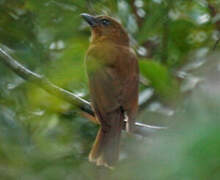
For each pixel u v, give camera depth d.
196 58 12.30
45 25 7.50
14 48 7.97
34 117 8.20
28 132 8.46
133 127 8.41
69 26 7.34
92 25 10.81
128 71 9.08
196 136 3.56
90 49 9.20
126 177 5.80
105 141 8.16
